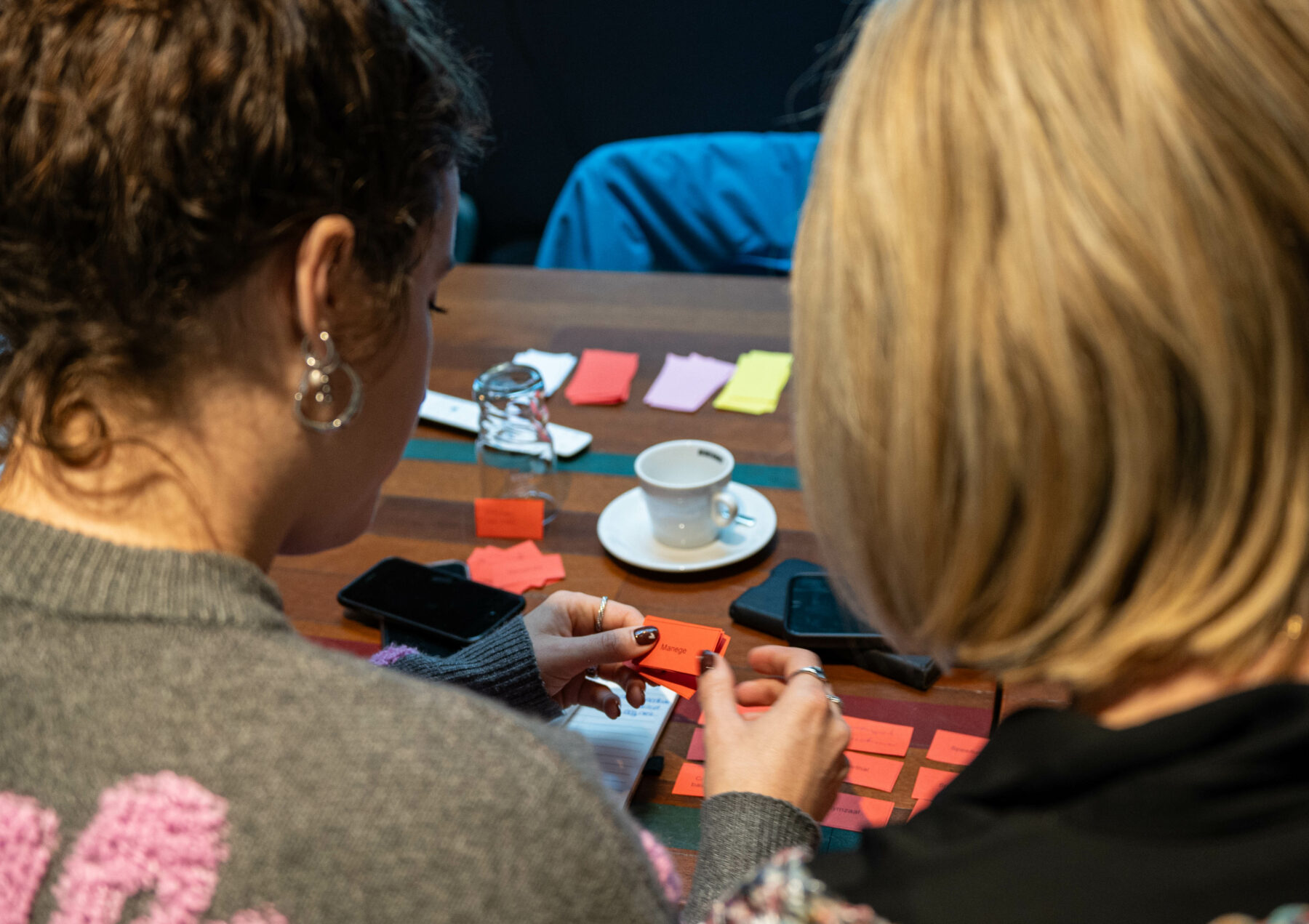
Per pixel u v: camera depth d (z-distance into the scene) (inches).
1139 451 15.5
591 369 65.2
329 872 18.8
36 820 19.5
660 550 49.9
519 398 53.2
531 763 20.3
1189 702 17.0
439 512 54.6
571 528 52.9
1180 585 16.3
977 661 18.5
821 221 18.0
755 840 28.1
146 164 19.5
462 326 72.0
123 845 19.0
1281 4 15.2
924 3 18.0
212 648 20.6
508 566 49.9
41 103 19.5
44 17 19.7
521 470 54.1
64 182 19.6
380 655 38.9
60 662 20.3
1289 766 14.8
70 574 20.9
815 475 19.0
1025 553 16.6
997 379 15.7
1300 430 15.4
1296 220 15.0
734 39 123.6
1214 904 14.6
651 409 61.9
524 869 19.2
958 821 17.1
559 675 38.7
